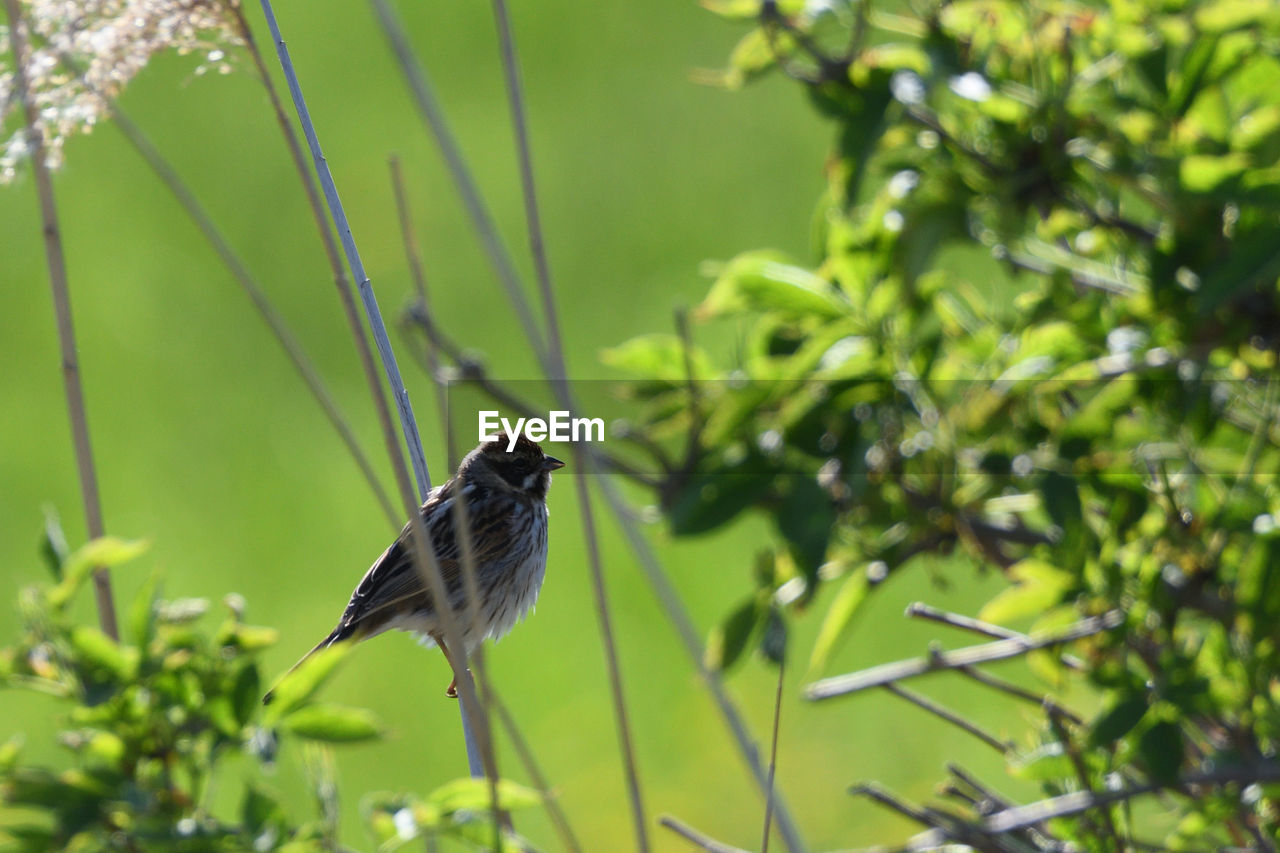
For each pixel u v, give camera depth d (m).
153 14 6.89
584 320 22.78
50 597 5.80
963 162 8.18
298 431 22.25
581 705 17.66
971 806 7.69
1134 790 6.57
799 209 25.42
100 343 24.17
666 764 16.89
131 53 6.91
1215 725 7.41
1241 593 7.12
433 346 9.10
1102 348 8.15
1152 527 7.78
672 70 29.94
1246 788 6.91
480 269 24.41
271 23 7.08
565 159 27.47
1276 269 6.92
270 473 21.53
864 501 8.42
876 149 8.07
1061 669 7.65
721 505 8.47
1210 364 8.15
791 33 8.01
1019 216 8.03
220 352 24.08
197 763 5.91
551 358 8.48
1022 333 8.37
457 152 8.98
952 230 7.95
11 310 25.02
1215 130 8.09
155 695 5.87
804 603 8.48
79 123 6.90
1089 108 8.02
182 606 6.28
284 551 20.02
